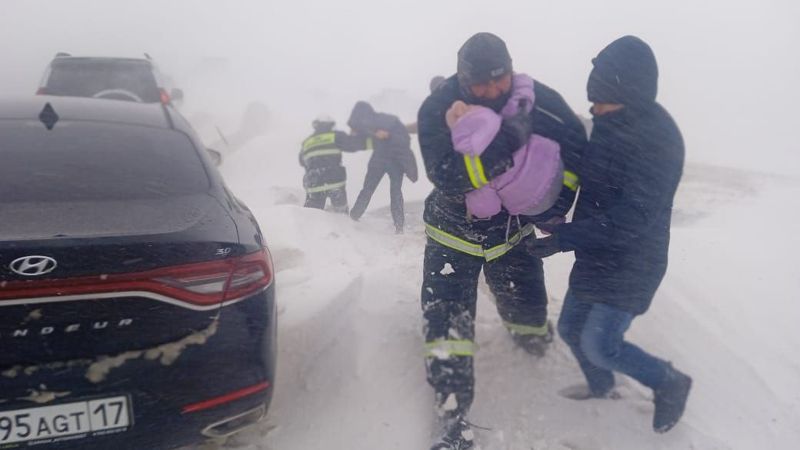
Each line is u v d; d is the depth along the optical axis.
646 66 2.61
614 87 2.63
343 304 3.90
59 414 2.25
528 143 2.85
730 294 4.40
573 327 3.04
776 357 3.72
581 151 2.95
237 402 2.50
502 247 3.15
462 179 2.81
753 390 3.42
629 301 2.84
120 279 2.29
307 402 3.19
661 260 2.84
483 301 4.13
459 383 2.89
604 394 3.28
